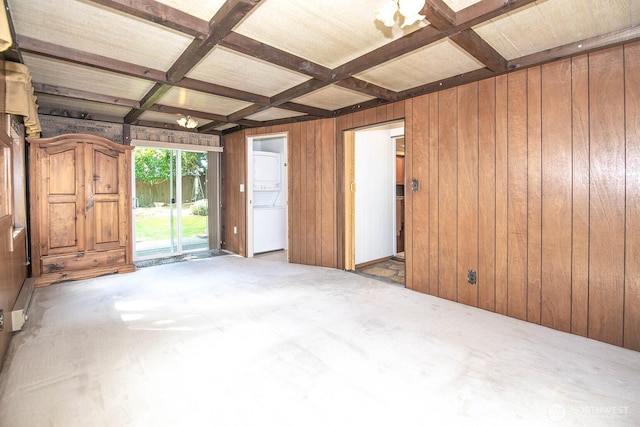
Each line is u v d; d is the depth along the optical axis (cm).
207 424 156
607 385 188
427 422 158
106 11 209
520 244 286
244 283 395
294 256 510
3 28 153
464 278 325
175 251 579
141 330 260
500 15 203
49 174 381
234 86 352
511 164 290
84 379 192
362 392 181
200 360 215
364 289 373
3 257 229
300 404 171
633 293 232
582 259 253
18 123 339
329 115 456
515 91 285
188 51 253
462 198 325
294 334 254
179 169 578
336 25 226
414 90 355
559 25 223
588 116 248
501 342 242
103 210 422
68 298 335
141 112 428
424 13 193
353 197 464
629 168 232
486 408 168
